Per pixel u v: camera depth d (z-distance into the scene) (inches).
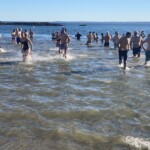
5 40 1481.3
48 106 346.6
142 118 315.3
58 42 866.8
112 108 344.8
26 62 681.6
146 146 247.9
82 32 3142.2
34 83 463.8
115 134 271.4
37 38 1776.6
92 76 533.3
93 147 245.3
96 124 295.6
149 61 745.0
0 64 641.6
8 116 309.0
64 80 493.7
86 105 354.9
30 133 268.1
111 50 1065.5
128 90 432.8
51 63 684.1
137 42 840.3
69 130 277.1
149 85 467.2
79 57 816.9
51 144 248.4
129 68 636.1
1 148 237.9
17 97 381.1
